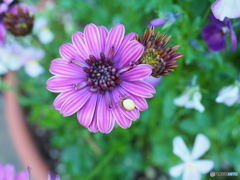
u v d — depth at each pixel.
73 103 0.11
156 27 0.15
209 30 0.15
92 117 0.11
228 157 0.19
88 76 0.11
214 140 0.19
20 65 0.20
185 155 0.16
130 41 0.11
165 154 0.20
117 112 0.11
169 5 0.15
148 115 0.19
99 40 0.11
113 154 0.20
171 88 0.17
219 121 0.19
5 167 0.14
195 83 0.15
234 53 0.19
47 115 0.20
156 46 0.11
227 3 0.12
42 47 0.20
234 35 0.13
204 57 0.16
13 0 0.15
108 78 0.11
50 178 0.13
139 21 0.20
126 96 0.11
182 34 0.15
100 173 0.20
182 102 0.16
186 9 0.17
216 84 0.18
